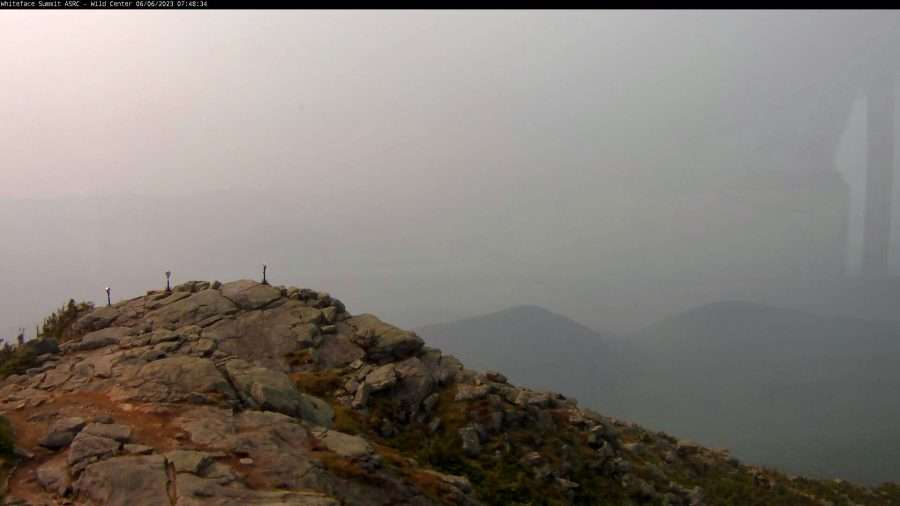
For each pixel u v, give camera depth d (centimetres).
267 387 2394
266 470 1841
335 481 1883
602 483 2720
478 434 2717
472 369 3422
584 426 3123
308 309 3459
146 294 3672
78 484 1692
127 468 1738
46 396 2278
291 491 1741
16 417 2108
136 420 2075
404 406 2809
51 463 1822
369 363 3108
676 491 2959
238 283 3766
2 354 2764
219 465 1805
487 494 2339
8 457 1814
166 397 2252
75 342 2955
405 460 2267
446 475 2248
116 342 2947
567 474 2681
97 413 2112
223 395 2308
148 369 2472
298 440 2072
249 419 2148
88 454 1819
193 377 2403
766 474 4153
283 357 3052
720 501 3145
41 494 1677
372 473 1977
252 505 1612
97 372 2502
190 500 1608
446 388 3028
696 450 4050
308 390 2789
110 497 1631
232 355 2742
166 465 1772
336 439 2123
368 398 2783
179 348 2775
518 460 2630
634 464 3095
